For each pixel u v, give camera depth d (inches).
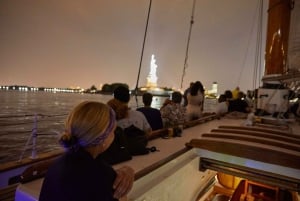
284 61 165.9
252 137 115.8
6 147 750.5
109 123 39.6
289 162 93.2
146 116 140.9
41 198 38.4
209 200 144.1
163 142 120.5
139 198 67.6
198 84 206.2
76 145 37.7
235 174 105.7
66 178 35.6
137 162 85.4
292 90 174.1
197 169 111.0
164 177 82.9
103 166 38.5
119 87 108.5
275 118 166.2
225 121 214.4
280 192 138.6
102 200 35.5
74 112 38.7
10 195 66.5
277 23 164.2
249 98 325.4
